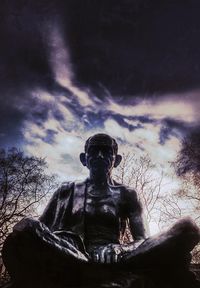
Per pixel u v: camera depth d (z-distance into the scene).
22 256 9.95
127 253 10.09
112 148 11.79
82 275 9.90
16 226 9.98
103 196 11.55
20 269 10.04
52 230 11.30
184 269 10.05
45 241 9.83
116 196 11.57
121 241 11.54
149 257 9.89
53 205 11.72
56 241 9.95
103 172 11.62
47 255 9.82
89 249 10.79
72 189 11.76
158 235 9.97
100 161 11.59
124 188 11.73
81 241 10.45
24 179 19.06
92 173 11.66
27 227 9.87
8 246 9.98
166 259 9.93
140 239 10.83
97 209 11.37
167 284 10.11
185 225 9.87
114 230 11.30
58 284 9.91
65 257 9.80
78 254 9.93
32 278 10.03
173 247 9.83
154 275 10.06
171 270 10.09
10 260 10.04
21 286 10.08
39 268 9.96
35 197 18.88
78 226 11.25
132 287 9.60
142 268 10.02
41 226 9.98
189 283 10.12
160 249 9.83
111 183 11.88
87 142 11.88
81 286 9.85
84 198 11.52
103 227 11.27
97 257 10.01
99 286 9.64
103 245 10.90
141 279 9.78
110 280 9.86
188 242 9.84
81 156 12.07
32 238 9.82
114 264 9.95
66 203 11.53
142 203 11.69
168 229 9.95
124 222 11.55
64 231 10.57
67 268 9.87
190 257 10.09
